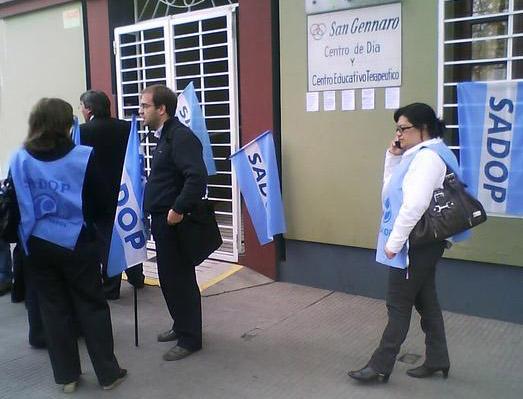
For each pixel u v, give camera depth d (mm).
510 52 4328
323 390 3549
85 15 7059
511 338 4191
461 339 4191
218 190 7031
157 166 3930
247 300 5168
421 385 3555
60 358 3623
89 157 3443
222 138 6727
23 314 5148
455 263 4652
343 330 4457
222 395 3547
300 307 4965
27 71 7844
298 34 5184
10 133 8250
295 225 5441
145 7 6832
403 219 3195
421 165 3205
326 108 5117
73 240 3398
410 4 4598
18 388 3752
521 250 4328
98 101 4766
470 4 4508
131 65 6871
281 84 5348
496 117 4098
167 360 4031
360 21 4840
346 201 5117
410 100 4688
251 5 5441
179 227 3879
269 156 5168
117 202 4031
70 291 3611
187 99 5359
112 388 3666
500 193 4160
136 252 4066
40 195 3396
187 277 4047
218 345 4254
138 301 5273
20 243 3502
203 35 6207
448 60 4570
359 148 4992
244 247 5930
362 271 5164
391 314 3482
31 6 7539
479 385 3535
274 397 3494
